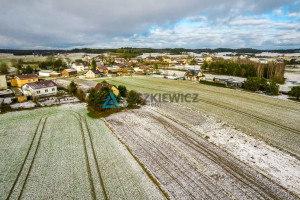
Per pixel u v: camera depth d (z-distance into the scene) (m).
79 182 16.23
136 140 23.92
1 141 23.05
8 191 15.05
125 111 35.00
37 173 17.31
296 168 18.70
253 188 15.93
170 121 30.52
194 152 21.34
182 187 15.88
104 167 18.33
